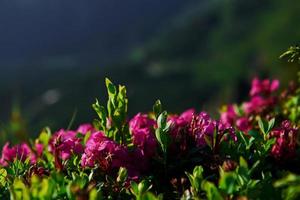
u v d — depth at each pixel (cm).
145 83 14312
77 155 343
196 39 18062
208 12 18975
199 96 13388
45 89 14575
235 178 257
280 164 317
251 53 14712
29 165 356
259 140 329
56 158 335
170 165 322
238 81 5925
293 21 14538
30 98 14350
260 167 310
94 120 348
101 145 321
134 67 15725
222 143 321
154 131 347
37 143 401
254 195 255
